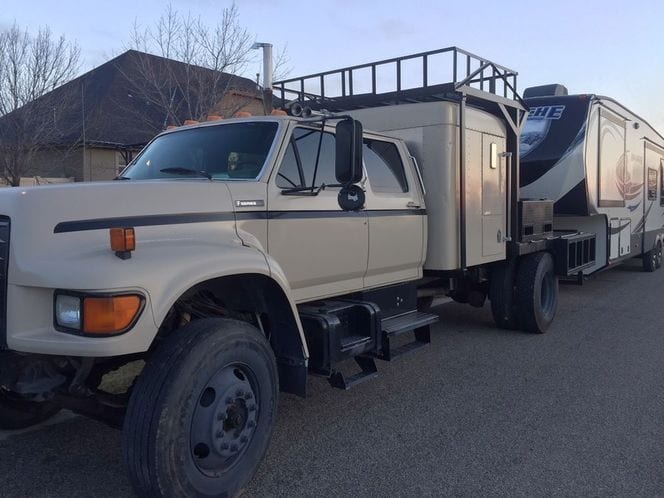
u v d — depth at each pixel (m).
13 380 3.40
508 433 4.71
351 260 5.05
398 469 4.10
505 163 7.40
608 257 11.30
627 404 5.35
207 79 16.86
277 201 4.36
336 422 4.94
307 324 4.59
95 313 2.99
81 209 3.33
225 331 3.46
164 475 3.14
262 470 4.08
